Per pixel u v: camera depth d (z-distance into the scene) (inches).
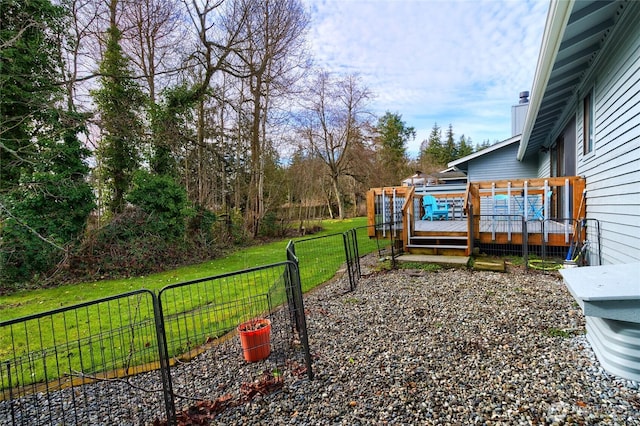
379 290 194.4
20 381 110.4
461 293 177.0
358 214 1135.0
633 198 137.9
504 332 124.6
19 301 221.0
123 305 193.8
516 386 89.4
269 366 111.6
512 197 279.7
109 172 393.4
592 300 84.7
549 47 144.6
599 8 137.3
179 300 198.1
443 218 367.6
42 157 300.2
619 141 152.6
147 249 319.6
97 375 112.2
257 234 577.0
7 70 294.0
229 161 558.9
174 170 440.5
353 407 86.0
